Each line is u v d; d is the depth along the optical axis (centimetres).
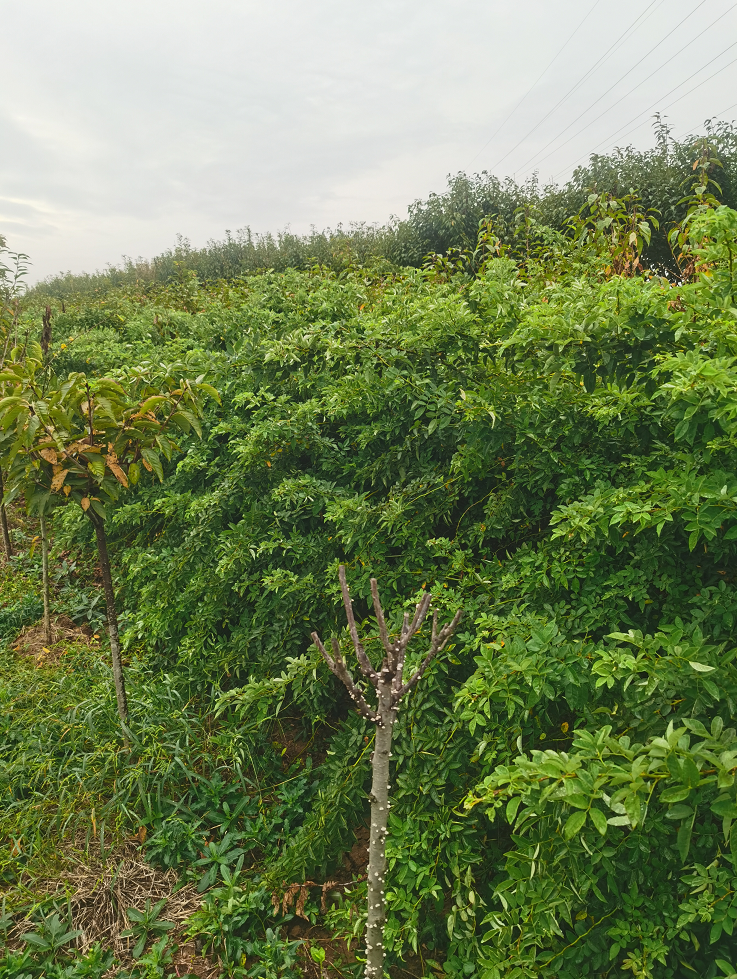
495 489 318
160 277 1906
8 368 347
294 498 382
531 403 272
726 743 158
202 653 409
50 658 444
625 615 235
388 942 237
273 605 383
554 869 199
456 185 1245
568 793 162
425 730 270
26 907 269
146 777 324
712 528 187
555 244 518
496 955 207
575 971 200
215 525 440
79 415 337
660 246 852
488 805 241
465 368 318
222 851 299
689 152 951
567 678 208
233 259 1766
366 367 359
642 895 193
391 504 329
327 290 520
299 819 326
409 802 266
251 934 270
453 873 238
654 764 155
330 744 358
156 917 270
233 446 470
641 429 261
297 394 457
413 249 1243
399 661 177
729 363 187
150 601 455
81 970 242
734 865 159
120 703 352
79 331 899
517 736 228
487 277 353
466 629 281
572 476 270
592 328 246
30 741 347
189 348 639
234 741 344
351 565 355
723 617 209
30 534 647
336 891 288
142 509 531
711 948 190
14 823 306
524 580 268
